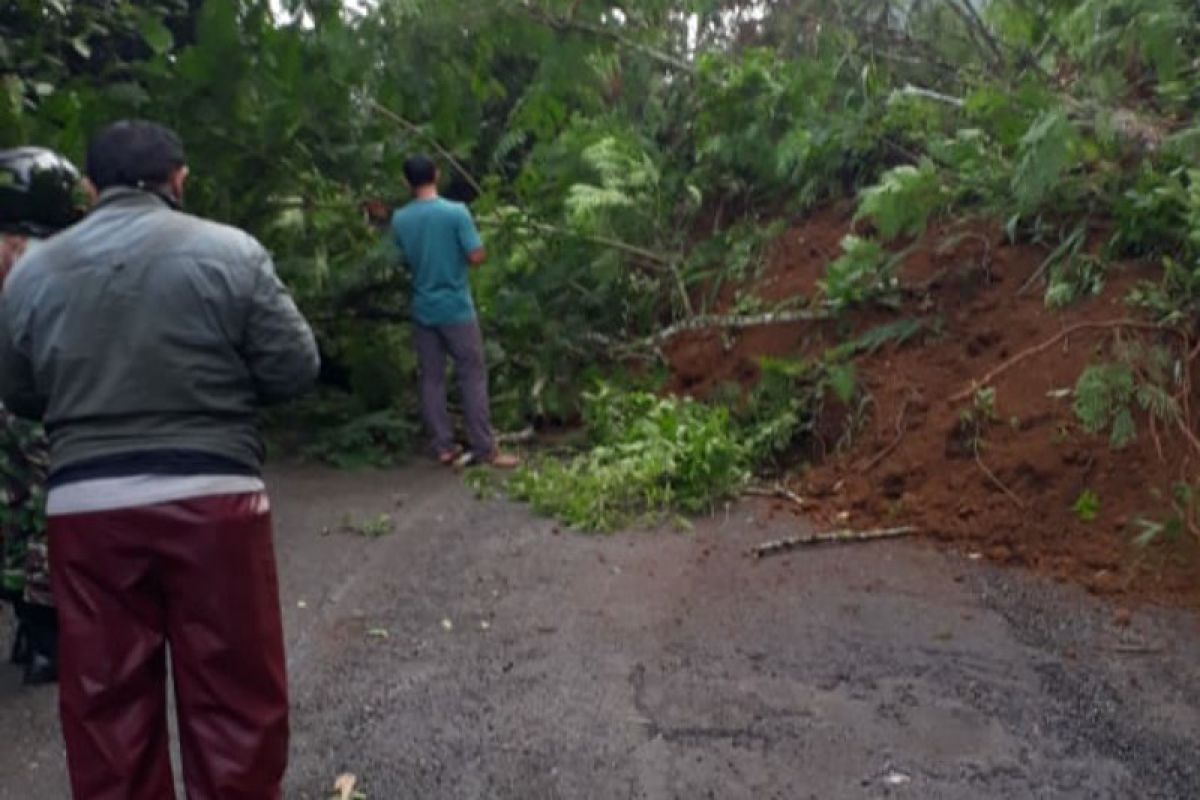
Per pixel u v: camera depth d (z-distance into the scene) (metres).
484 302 9.56
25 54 7.80
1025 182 6.71
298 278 9.03
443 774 4.46
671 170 10.34
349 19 8.32
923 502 6.82
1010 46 7.86
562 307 9.68
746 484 7.53
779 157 8.82
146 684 3.66
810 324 8.44
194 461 3.57
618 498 7.40
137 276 3.59
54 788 4.44
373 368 9.22
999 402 6.96
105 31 8.28
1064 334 6.80
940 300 7.91
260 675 3.68
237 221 9.05
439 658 5.43
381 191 9.36
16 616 5.59
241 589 3.63
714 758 4.53
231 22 8.42
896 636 5.49
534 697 5.03
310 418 9.19
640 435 7.89
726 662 5.30
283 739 3.75
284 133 8.72
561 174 9.74
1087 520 6.25
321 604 6.06
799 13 8.79
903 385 7.54
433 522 7.26
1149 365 6.43
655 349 9.31
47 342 3.60
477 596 6.12
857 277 8.17
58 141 7.59
